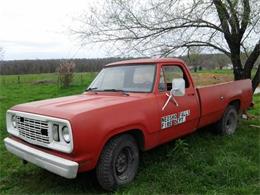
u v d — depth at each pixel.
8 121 4.76
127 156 4.36
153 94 4.77
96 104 4.15
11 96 17.42
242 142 6.11
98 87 5.42
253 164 4.95
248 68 8.95
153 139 4.70
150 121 4.55
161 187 4.19
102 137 3.85
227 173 4.47
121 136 4.19
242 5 7.46
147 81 4.94
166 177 4.40
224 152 5.46
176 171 4.57
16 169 5.12
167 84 5.19
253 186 4.17
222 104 6.40
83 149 3.69
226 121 6.73
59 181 4.58
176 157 5.08
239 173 4.50
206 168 4.64
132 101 4.39
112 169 4.04
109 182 4.02
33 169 5.08
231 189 4.07
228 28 8.59
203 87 5.89
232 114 6.96
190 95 5.47
